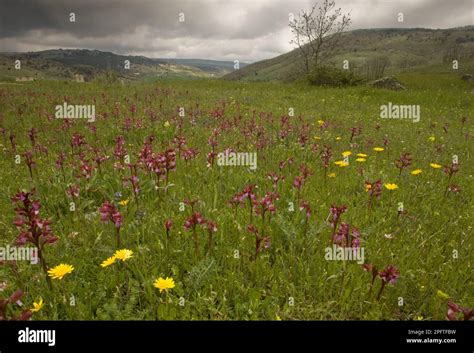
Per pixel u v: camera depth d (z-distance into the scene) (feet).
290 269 13.97
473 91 105.81
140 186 20.31
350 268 13.55
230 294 12.81
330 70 114.11
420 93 86.43
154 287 12.64
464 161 30.40
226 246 15.07
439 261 14.66
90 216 18.04
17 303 11.07
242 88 99.09
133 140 33.04
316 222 16.38
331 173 24.58
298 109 58.80
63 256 14.32
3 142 32.37
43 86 83.05
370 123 48.32
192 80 116.47
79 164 23.99
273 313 11.85
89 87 82.58
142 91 72.84
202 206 18.13
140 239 15.88
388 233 16.66
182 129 34.71
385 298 12.59
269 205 15.28
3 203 19.39
